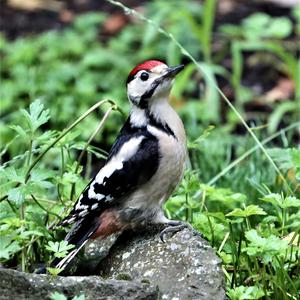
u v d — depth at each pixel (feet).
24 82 55.83
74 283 27.09
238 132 52.70
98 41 62.49
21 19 65.31
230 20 63.98
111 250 31.27
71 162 34.50
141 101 31.27
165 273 28.73
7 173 30.42
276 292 28.99
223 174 37.32
